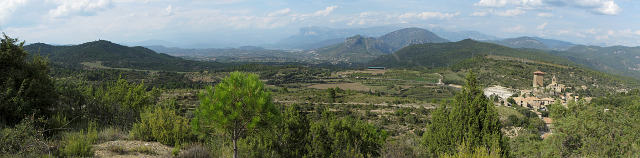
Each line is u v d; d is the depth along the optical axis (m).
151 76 120.56
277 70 190.75
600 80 140.88
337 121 10.83
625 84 136.75
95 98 13.34
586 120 12.27
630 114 13.48
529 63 179.38
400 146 11.08
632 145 11.60
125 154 8.20
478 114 9.88
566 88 121.44
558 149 12.33
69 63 151.50
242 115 7.00
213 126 7.09
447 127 10.41
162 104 13.20
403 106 74.81
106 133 10.17
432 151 10.70
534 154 13.44
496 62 183.00
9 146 7.05
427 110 66.62
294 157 9.73
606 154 11.40
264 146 9.38
